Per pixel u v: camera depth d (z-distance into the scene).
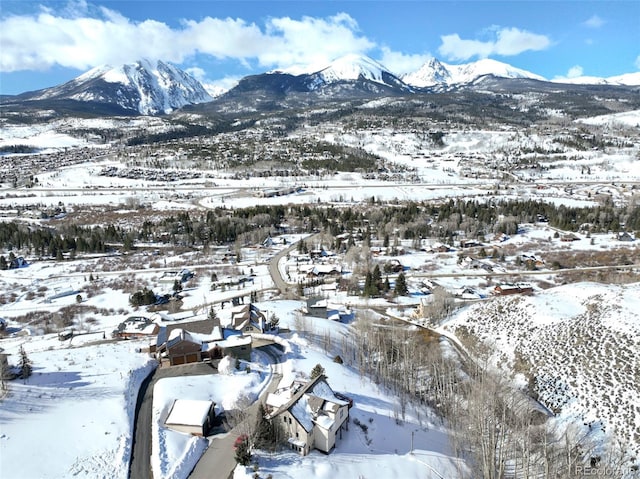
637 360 87.25
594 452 70.94
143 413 70.31
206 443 64.38
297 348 95.69
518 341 104.88
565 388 87.31
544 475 61.25
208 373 82.88
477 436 67.44
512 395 84.25
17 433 60.50
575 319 105.56
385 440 69.06
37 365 82.25
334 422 64.75
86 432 62.81
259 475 57.25
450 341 113.50
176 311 130.75
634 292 111.25
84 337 107.25
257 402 74.12
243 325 102.62
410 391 86.69
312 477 58.06
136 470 57.94
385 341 103.56
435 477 62.31
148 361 86.38
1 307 138.62
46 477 54.03
